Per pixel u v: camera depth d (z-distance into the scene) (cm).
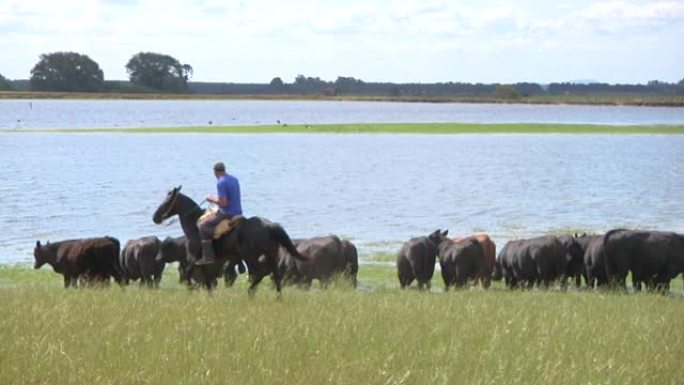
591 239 2681
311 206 4644
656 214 4434
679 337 1390
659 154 8150
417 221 4159
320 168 6625
